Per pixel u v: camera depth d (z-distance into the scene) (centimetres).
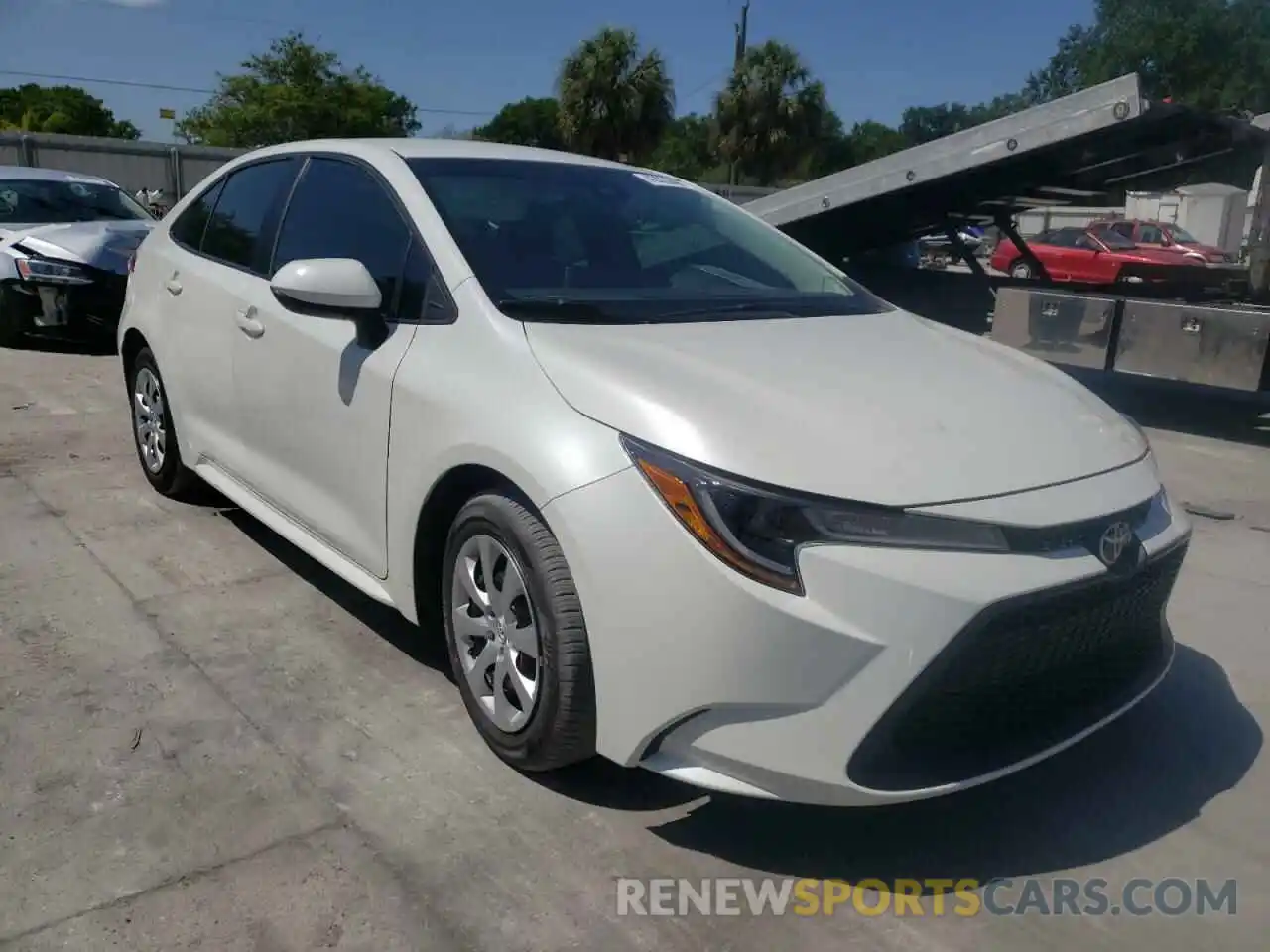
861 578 229
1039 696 255
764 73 4012
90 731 304
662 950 231
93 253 862
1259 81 4594
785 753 234
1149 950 239
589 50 3794
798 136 4078
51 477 537
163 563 429
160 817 266
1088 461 271
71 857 250
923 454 251
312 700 326
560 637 258
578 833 269
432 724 315
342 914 236
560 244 341
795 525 233
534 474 259
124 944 224
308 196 392
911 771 241
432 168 357
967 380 300
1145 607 276
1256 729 337
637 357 278
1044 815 287
